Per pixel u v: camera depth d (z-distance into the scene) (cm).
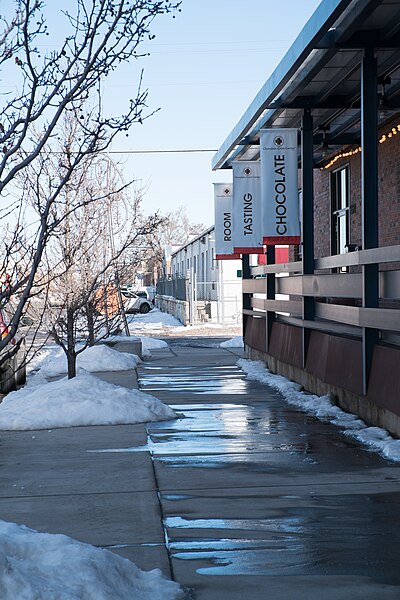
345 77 1333
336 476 833
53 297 1549
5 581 429
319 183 2267
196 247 6450
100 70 453
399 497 745
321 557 583
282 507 716
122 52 453
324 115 1678
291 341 1636
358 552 593
